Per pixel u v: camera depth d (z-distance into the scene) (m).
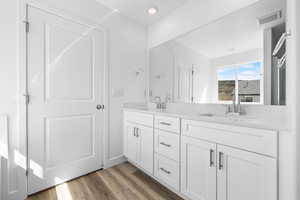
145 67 2.68
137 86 2.57
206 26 1.82
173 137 1.57
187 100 2.04
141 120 2.02
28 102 1.49
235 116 1.50
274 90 1.31
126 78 2.41
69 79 1.79
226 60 1.65
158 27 2.50
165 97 2.38
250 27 1.46
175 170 1.54
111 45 2.21
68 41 1.78
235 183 1.09
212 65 1.77
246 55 1.49
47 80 1.63
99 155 2.10
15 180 1.41
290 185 0.86
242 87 1.52
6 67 1.37
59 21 1.70
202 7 1.83
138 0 2.00
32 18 1.51
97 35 2.04
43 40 1.59
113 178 1.90
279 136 0.90
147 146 1.92
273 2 1.32
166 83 2.36
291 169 0.86
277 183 0.91
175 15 2.20
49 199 1.48
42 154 1.59
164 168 1.68
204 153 1.29
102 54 2.10
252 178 1.01
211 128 1.24
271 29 1.33
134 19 2.48
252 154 1.00
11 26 1.39
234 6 1.54
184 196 1.49
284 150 0.88
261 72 1.39
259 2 1.39
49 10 1.62
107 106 2.17
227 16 1.62
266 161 0.94
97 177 1.92
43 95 1.59
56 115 1.69
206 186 1.28
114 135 2.27
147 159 1.92
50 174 1.65
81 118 1.90
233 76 1.59
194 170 1.37
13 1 1.40
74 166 1.85
